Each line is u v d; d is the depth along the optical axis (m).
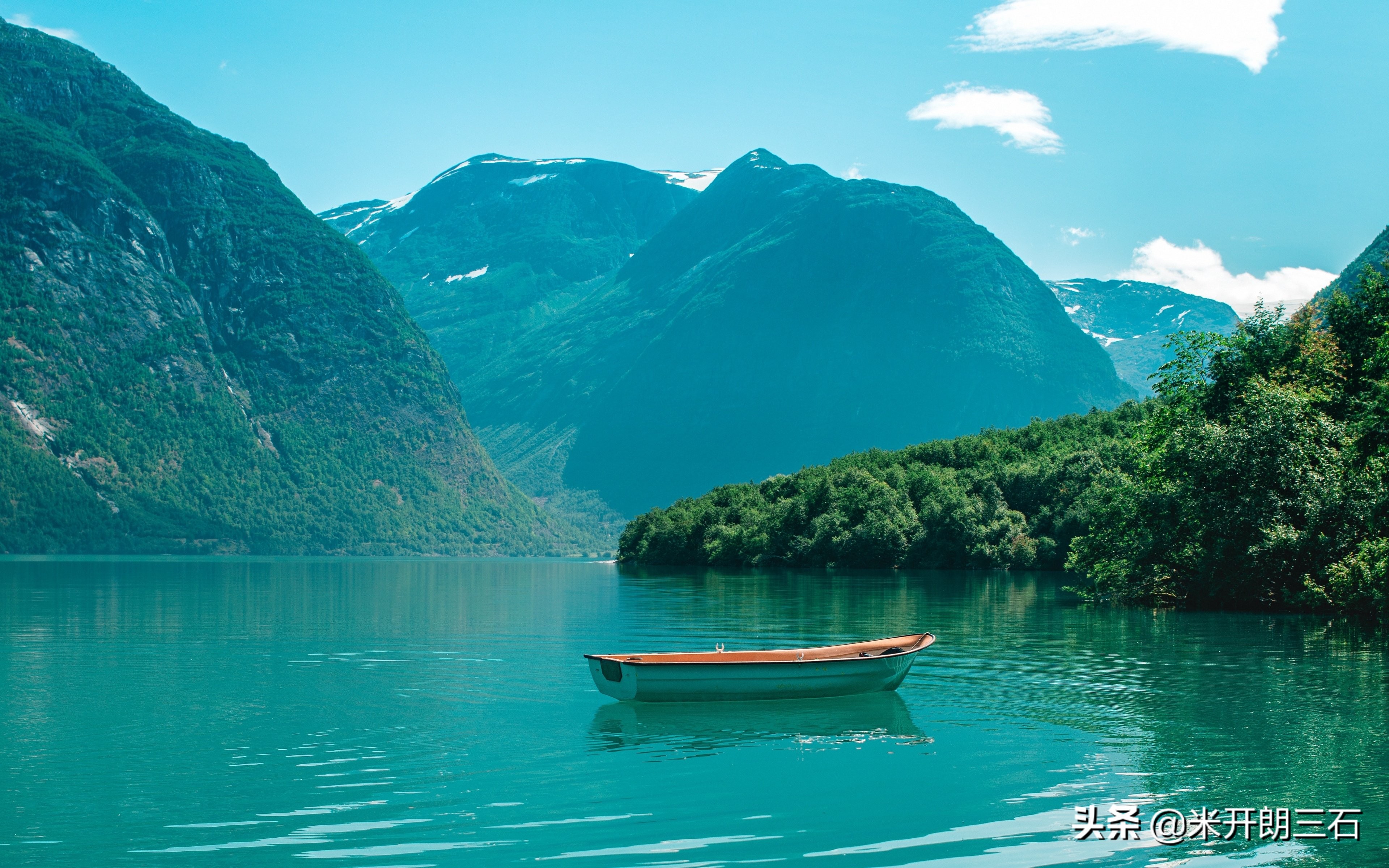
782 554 165.62
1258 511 66.44
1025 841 22.28
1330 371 73.44
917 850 21.72
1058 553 133.38
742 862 21.02
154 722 33.22
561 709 35.34
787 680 35.84
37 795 25.16
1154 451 76.06
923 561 147.75
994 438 184.50
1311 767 27.41
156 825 23.12
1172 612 69.94
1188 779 26.36
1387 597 57.28
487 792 25.45
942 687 38.72
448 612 77.06
